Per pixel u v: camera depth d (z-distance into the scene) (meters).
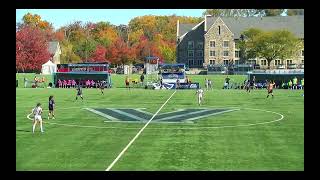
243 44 130.50
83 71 77.94
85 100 53.59
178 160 21.94
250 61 130.38
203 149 24.53
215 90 71.56
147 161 21.72
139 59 130.62
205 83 78.44
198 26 142.12
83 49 126.38
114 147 25.02
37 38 108.12
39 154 23.16
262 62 129.62
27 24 123.44
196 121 35.47
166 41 148.38
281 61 125.88
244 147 25.05
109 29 132.25
